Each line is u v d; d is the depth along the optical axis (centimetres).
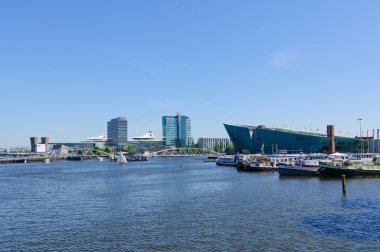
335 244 3866
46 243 4188
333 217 5059
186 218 5256
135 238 4284
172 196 7525
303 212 5441
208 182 10275
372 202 6175
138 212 5831
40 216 5728
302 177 10588
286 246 3841
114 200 7162
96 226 4922
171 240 4159
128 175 14125
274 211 5562
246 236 4234
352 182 9012
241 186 8925
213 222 4947
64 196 7956
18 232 4716
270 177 11138
